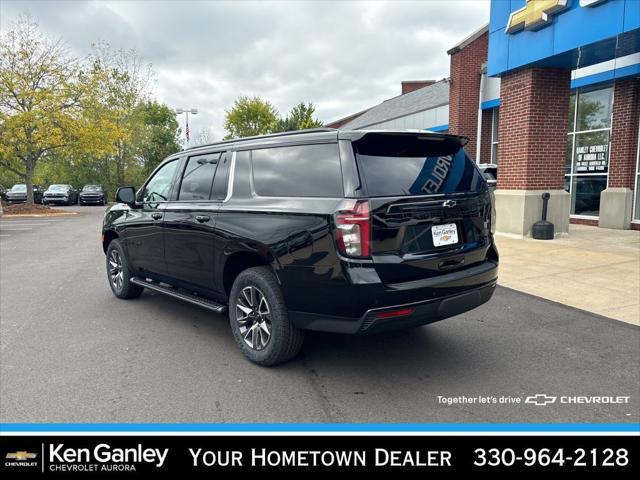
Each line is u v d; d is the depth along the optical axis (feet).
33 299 20.58
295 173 12.32
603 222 40.32
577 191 44.11
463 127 61.46
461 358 13.52
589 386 11.76
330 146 11.66
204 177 15.33
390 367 12.98
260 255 12.53
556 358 13.46
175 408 10.89
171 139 159.43
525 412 10.61
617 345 14.35
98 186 111.55
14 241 41.63
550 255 27.63
